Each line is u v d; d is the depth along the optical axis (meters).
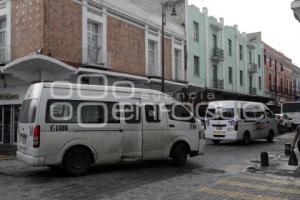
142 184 8.77
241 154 14.65
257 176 9.77
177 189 8.23
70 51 18.61
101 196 7.60
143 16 24.08
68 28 18.50
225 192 7.93
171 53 27.58
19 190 8.24
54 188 8.39
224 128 18.28
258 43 47.06
